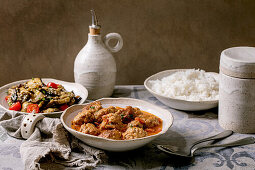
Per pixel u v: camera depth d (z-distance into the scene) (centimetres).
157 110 91
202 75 107
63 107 97
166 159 81
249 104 87
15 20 128
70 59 134
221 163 80
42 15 128
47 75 136
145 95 111
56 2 127
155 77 111
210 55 137
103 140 76
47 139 86
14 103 97
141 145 80
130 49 134
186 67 138
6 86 104
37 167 76
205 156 82
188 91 102
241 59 87
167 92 101
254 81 85
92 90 107
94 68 105
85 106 92
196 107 96
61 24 129
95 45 106
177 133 90
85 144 83
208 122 95
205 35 134
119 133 80
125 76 138
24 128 86
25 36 130
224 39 135
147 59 136
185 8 130
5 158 81
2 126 88
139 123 84
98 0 127
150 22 131
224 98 89
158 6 129
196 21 132
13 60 133
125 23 130
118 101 95
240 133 90
